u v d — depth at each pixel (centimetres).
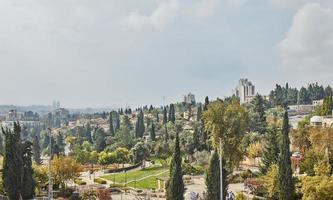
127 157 15650
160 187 9706
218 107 8638
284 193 5809
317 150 7388
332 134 7494
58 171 8925
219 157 5756
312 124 14100
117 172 13325
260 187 7544
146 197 8625
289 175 5831
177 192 5716
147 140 17562
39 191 8312
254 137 13975
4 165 6775
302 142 10244
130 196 9044
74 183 10675
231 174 9388
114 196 9100
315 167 5903
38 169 8594
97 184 10644
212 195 5656
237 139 8619
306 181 5559
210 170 5709
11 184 6738
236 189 8456
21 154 6919
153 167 13375
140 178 11481
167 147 14888
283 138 5894
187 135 15825
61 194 8362
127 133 19462
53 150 15762
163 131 19062
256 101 18612
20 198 6675
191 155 13212
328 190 5269
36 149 15938
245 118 8694
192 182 9912
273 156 8031
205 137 13675
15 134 6862
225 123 8562
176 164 5766
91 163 15750
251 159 12112
